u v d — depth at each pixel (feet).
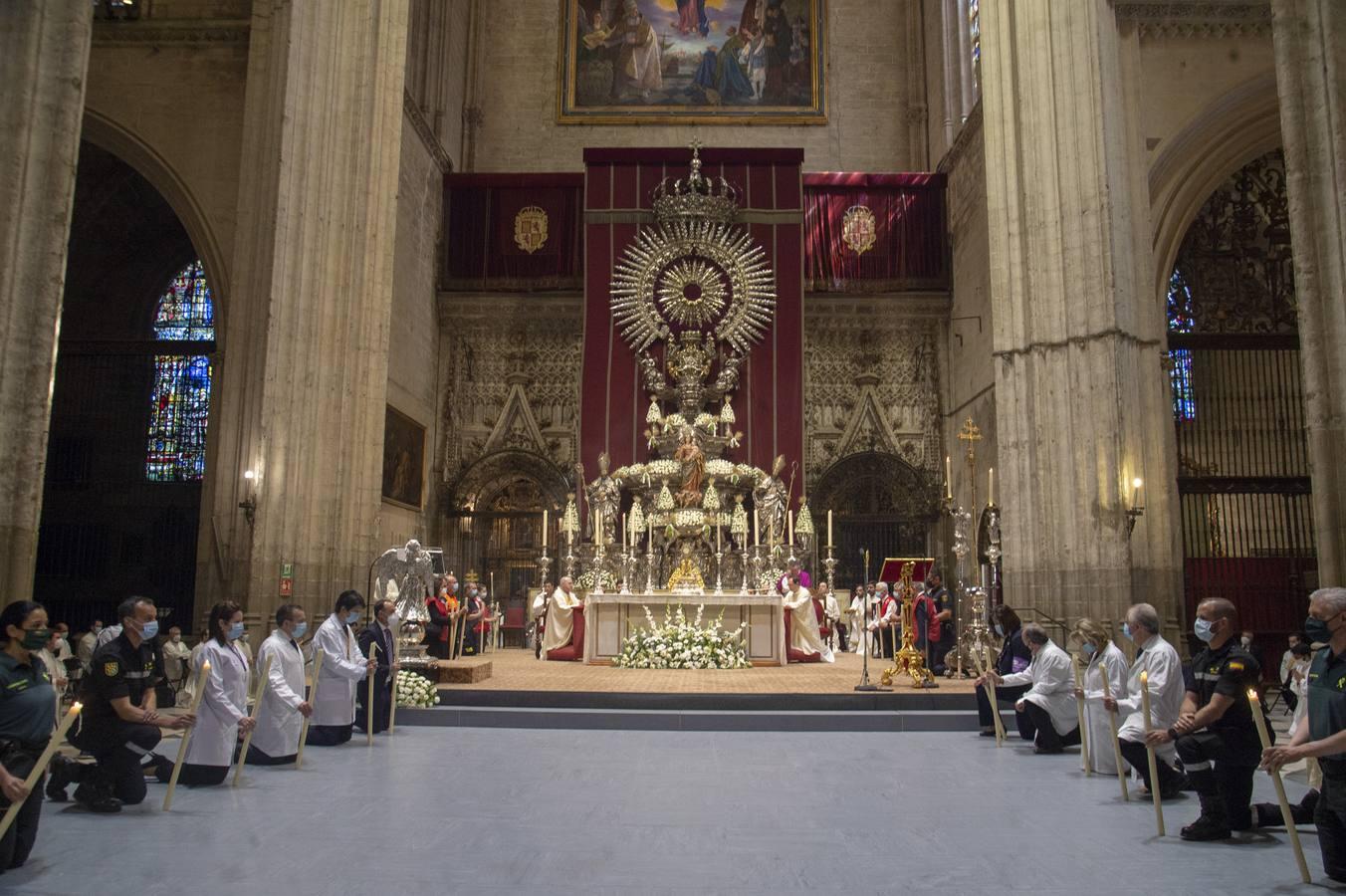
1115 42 58.18
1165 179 61.26
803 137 94.43
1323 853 17.79
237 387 57.21
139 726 22.90
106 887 16.89
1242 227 68.54
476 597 68.18
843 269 86.53
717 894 16.89
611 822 21.93
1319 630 17.81
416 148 79.36
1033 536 55.83
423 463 82.64
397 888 16.97
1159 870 18.51
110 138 63.00
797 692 39.81
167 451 77.61
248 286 58.23
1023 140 57.88
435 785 25.89
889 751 32.68
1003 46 60.29
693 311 80.89
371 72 59.52
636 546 63.62
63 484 76.54
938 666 49.55
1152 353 55.83
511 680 44.75
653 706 39.19
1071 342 54.75
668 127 94.79
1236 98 59.93
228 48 63.41
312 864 18.37
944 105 87.97
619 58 95.81
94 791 22.61
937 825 21.93
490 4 96.73
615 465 78.79
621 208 83.15
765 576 64.18
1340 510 28.60
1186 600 57.72
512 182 87.71
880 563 85.15
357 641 35.65
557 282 86.79
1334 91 29.32
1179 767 25.12
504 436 86.79
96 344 69.31
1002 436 57.98
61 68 28.07
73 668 43.73
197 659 26.13
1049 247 56.18
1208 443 66.74
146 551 75.92
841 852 19.60
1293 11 30.55
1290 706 45.16
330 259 56.08
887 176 86.79
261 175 59.16
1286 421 66.44
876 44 96.02
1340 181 28.99
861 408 86.69
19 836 17.93
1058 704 32.14
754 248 82.48
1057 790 25.95
